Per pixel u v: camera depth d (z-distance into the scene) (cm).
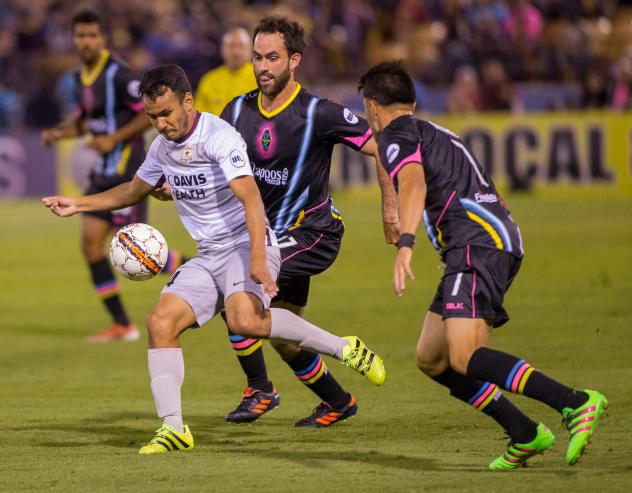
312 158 2245
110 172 3534
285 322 2033
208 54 8581
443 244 1845
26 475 1825
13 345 3425
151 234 2188
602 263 4625
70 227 6788
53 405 2522
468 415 2292
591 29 8919
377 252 5288
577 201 7106
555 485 1669
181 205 2077
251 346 2262
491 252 1795
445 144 1841
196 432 2197
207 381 2784
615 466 1797
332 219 2295
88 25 3519
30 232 6575
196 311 2038
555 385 1712
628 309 3572
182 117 1986
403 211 1742
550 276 4344
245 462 1889
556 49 8588
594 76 7900
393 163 1783
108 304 3516
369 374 2127
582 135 7294
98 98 3538
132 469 1847
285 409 2438
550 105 7794
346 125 2211
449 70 8606
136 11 9006
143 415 2391
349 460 1894
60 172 8006
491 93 7888
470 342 1761
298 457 1927
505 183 7481
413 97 1869
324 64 8856
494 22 8806
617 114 7238
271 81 2206
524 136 7412
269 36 2197
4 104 8569
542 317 3484
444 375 1866
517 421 1786
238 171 1966
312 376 2192
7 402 2567
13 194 8138
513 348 3009
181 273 2062
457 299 1775
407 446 2011
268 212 2286
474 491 1644
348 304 3928
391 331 3397
